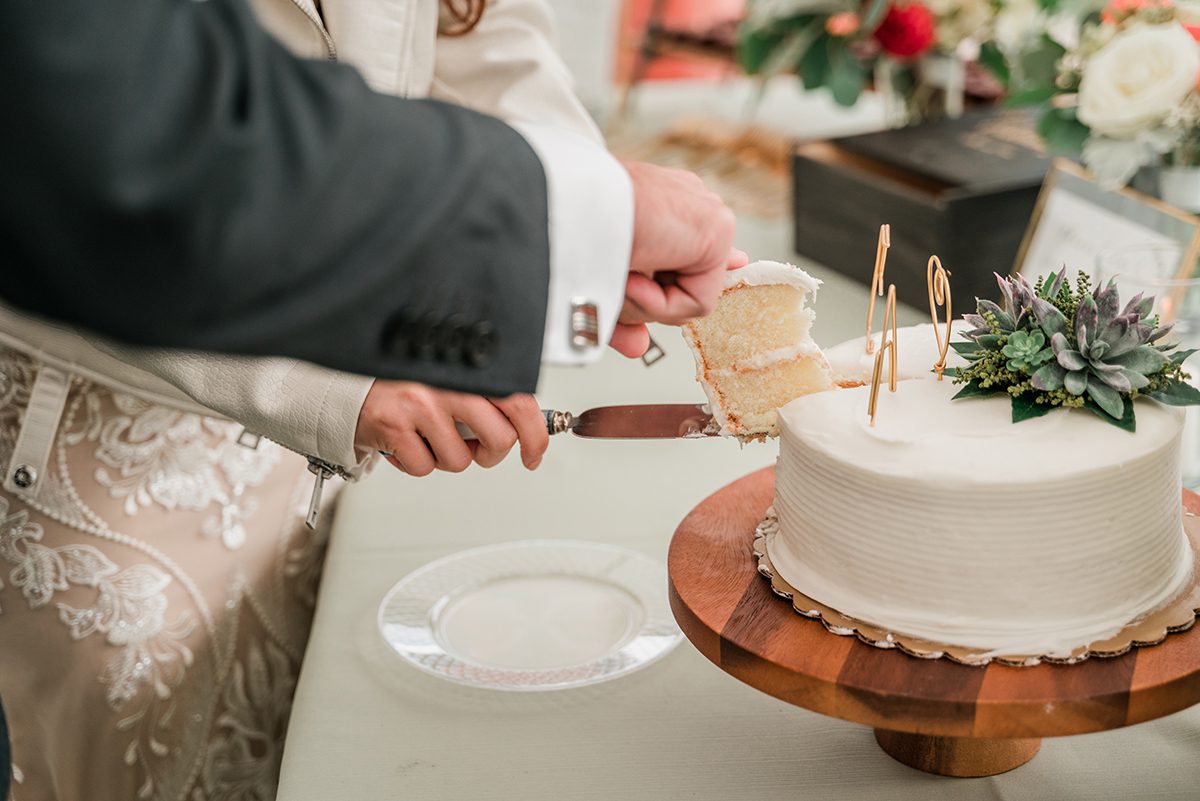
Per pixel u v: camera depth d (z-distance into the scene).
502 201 0.72
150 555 1.44
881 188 1.92
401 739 1.08
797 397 1.10
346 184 0.64
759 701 1.12
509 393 0.75
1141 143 1.56
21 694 1.36
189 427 1.45
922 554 0.94
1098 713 0.86
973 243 1.83
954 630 0.93
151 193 0.57
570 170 0.78
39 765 1.35
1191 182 1.60
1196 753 1.02
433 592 1.30
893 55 2.22
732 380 1.10
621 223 0.80
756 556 1.11
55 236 0.58
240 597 1.52
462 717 1.10
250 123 0.60
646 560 1.34
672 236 0.86
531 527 1.44
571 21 3.77
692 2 4.23
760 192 2.69
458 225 0.70
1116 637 0.93
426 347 0.71
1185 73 1.50
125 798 1.43
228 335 0.64
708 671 1.16
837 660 0.93
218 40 0.60
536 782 1.02
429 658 1.18
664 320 0.95
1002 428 0.96
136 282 0.60
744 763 1.03
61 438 1.38
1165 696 0.87
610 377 1.85
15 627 1.37
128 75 0.56
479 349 0.73
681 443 1.67
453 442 1.15
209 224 0.59
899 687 0.89
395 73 1.34
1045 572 0.92
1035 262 1.78
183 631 1.46
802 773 1.02
